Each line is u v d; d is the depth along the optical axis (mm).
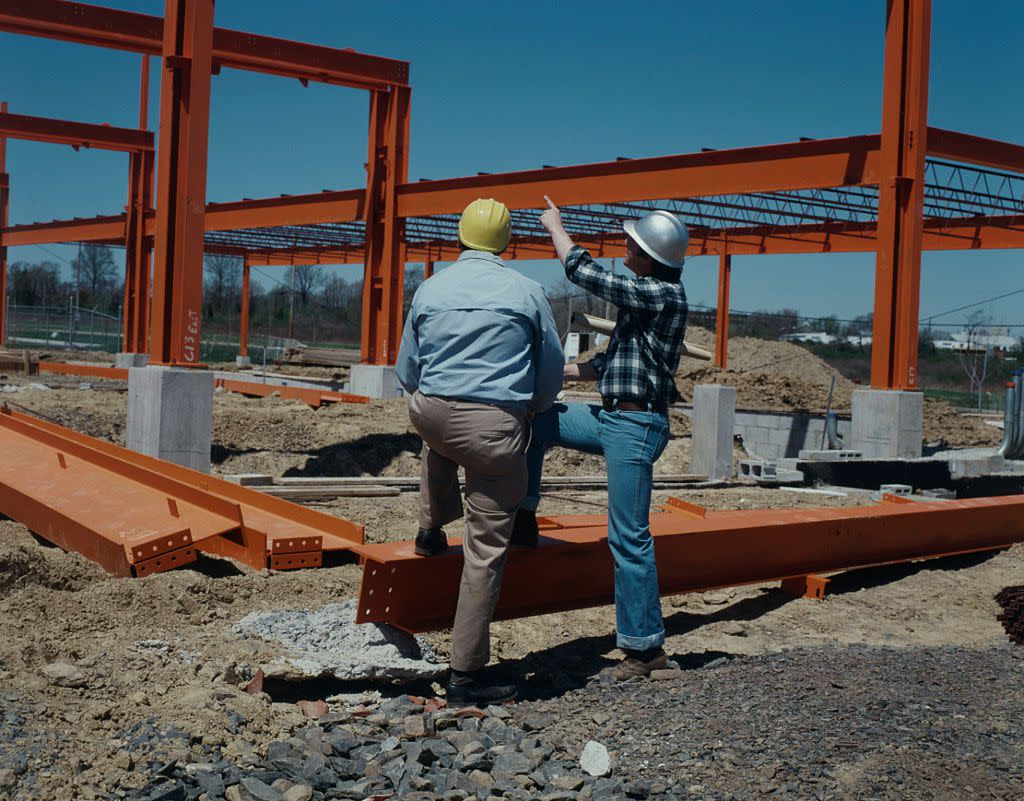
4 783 2734
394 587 4418
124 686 3590
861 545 6676
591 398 22281
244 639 4223
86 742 3129
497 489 3957
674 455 14914
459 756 3414
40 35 18750
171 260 11898
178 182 11859
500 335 3854
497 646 5082
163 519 5445
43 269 77375
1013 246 22406
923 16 14797
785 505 11000
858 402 15352
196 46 11648
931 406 23812
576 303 37469
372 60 21406
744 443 19422
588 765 3350
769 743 3410
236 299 76000
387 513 8539
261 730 3490
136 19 19266
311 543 5270
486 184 20156
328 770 3221
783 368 35406
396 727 3643
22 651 3770
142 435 11461
